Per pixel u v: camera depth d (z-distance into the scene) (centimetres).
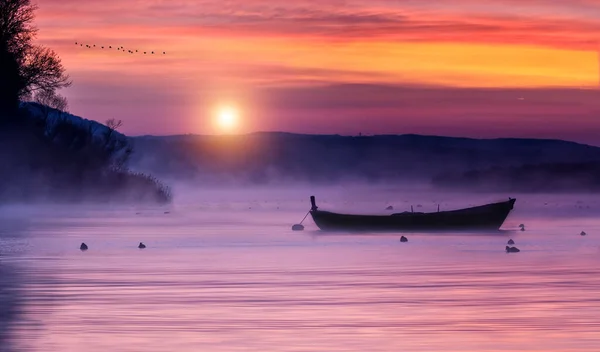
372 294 8575
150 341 6134
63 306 7794
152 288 9119
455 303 7906
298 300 8156
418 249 15038
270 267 11494
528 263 12069
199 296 8456
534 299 8150
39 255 13575
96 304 7919
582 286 9188
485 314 7256
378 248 15338
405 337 6262
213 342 6097
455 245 16175
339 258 13075
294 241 17262
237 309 7588
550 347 5903
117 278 10088
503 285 9306
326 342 6088
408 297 8331
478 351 5784
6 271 10925
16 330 6562
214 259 12862
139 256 13375
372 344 6022
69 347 5931
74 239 17450
